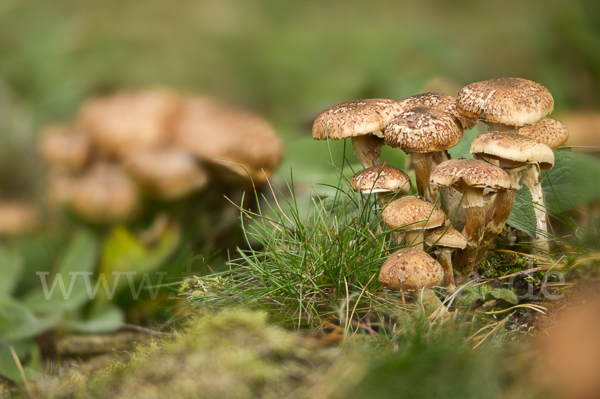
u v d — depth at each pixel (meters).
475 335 0.70
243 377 0.65
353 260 0.73
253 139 0.83
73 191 0.81
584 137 0.87
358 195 0.77
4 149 0.86
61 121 0.95
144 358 0.68
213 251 0.81
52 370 0.72
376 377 0.64
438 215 0.72
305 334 0.69
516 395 0.64
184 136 0.83
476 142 0.71
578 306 0.70
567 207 0.77
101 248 0.79
